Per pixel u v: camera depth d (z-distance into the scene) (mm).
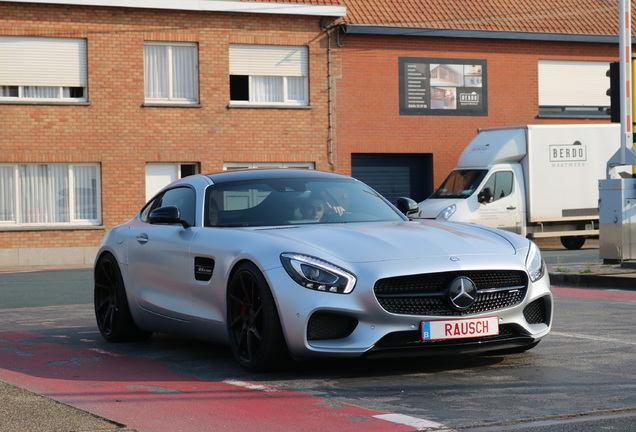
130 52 22859
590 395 5152
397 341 5539
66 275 17281
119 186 22812
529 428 4398
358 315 5441
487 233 6359
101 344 7535
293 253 5656
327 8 24250
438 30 25297
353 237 5871
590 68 27391
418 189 25922
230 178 6984
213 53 23562
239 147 23797
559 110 27109
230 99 23922
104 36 22641
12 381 5801
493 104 26266
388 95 25156
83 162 22609
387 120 25172
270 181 6961
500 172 21016
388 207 7020
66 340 7805
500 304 5777
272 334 5652
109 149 22719
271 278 5613
